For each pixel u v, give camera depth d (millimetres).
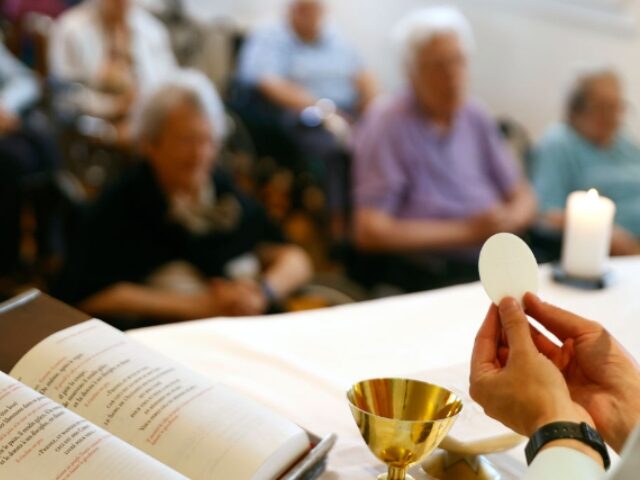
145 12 4148
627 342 1237
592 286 1464
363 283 2293
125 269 1895
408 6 4480
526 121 4023
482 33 4141
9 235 2635
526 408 667
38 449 681
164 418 745
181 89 1873
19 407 713
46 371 796
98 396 772
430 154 2373
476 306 1347
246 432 734
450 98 2340
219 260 1990
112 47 3682
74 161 3357
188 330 1184
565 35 3797
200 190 1965
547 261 2457
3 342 825
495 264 777
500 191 2543
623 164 2764
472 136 2475
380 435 709
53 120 3299
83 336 839
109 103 3512
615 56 3615
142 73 3719
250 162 3635
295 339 1177
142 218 1906
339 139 3590
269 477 725
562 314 769
